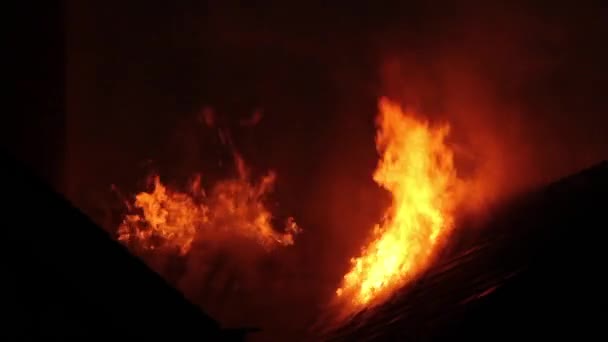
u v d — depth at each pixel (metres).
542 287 3.41
